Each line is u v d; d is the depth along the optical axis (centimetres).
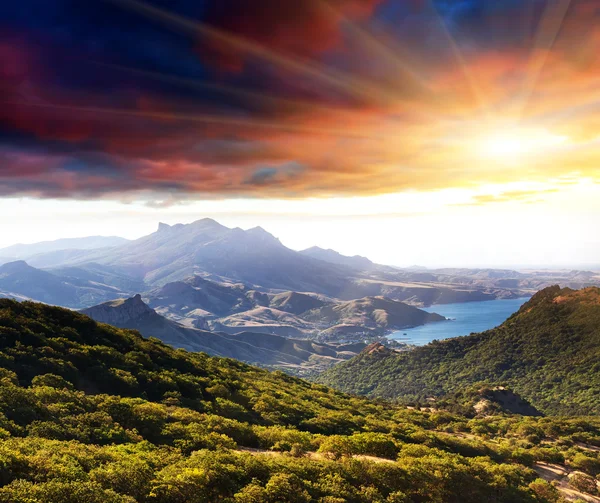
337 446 5112
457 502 4472
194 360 9606
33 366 6050
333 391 12925
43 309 8688
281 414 6981
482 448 7638
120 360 7431
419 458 5078
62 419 4159
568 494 6625
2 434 3422
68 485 2577
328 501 3369
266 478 3622
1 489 2419
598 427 11756
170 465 3434
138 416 4734
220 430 5047
